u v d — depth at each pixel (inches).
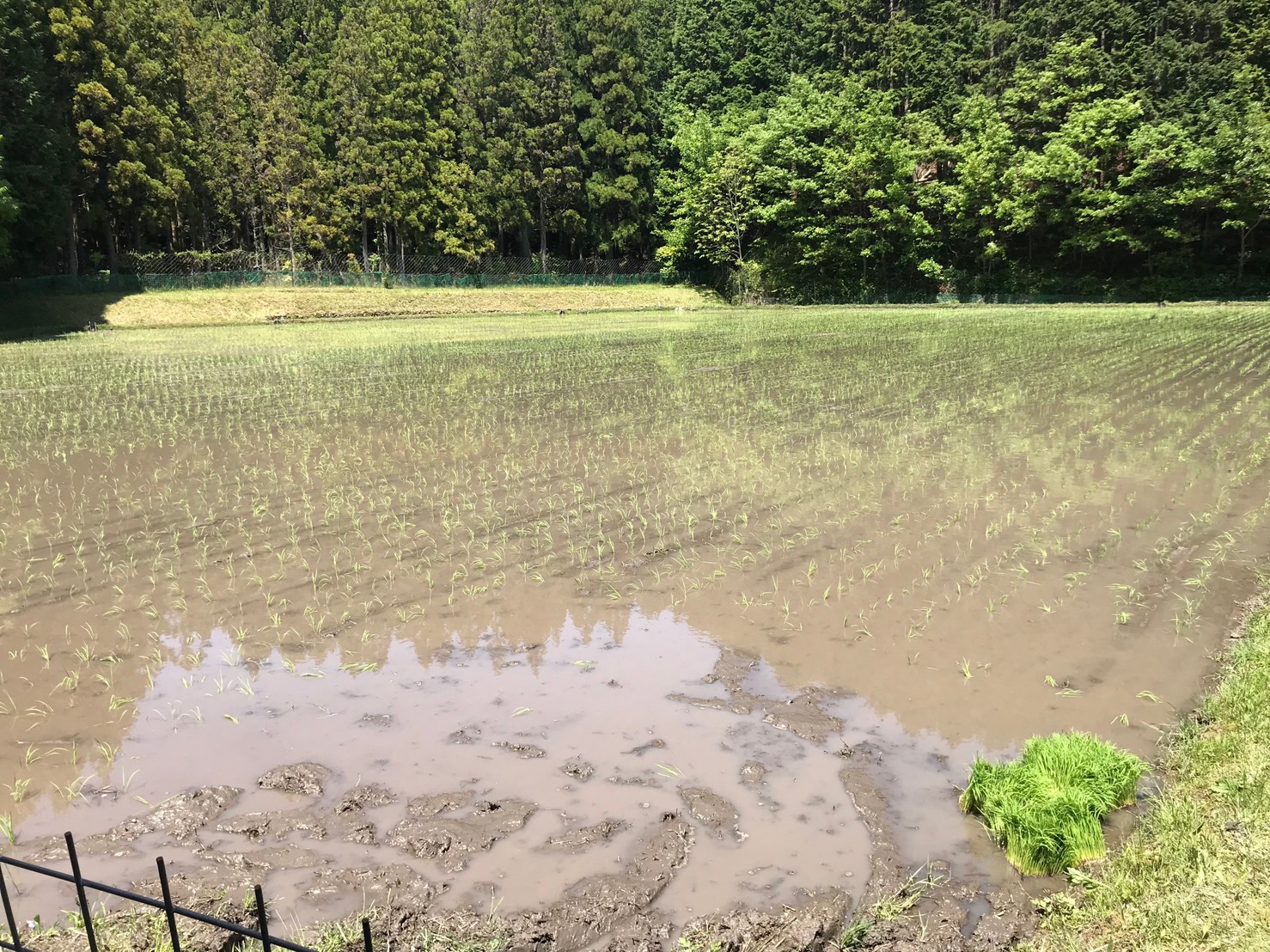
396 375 824.9
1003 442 495.5
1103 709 201.0
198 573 305.4
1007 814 149.7
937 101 2110.0
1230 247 1750.7
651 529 348.8
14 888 145.2
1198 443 478.6
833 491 401.1
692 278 2257.6
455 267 1999.3
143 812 169.0
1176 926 125.4
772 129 2037.4
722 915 136.8
